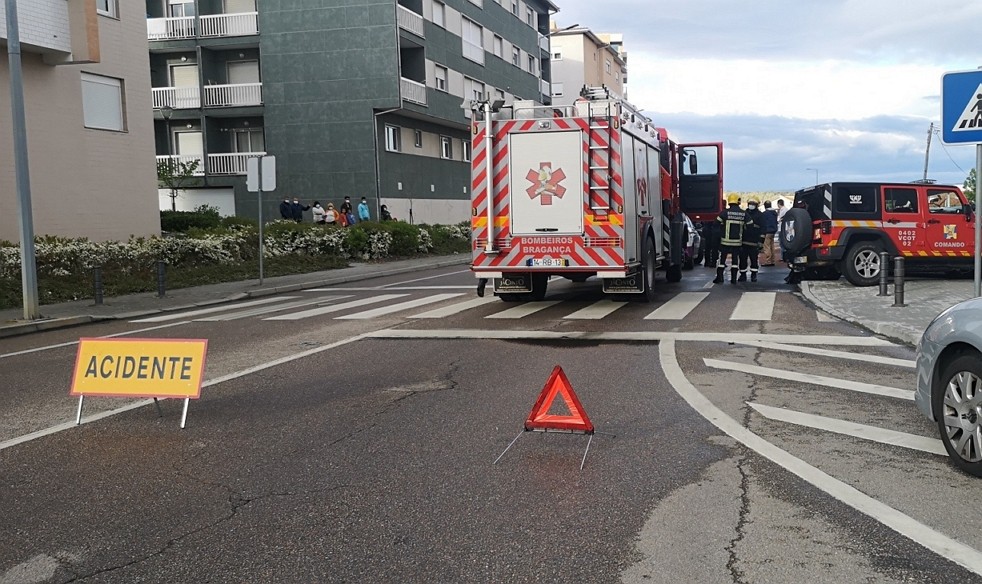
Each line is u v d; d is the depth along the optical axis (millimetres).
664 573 3707
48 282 17500
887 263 14078
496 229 13625
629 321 12031
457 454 5621
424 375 8398
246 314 14586
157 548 4133
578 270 13336
